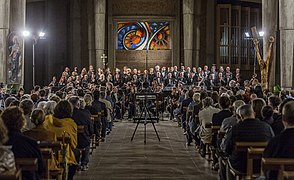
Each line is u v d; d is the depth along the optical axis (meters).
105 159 10.58
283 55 18.17
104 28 27.25
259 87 15.46
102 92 15.36
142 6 27.84
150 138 14.22
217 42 28.95
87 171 9.20
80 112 8.88
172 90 20.44
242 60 29.81
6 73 17.70
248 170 5.91
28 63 29.84
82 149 8.83
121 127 17.22
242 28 29.86
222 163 7.39
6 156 4.14
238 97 10.12
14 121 4.98
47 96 12.67
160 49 28.03
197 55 28.02
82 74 22.88
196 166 9.72
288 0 17.98
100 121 12.58
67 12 28.95
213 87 20.25
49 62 29.30
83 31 28.28
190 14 27.12
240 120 6.70
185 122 14.57
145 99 15.12
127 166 9.73
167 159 10.58
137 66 28.02
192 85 21.88
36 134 6.16
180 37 28.09
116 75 23.20
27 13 29.97
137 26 28.08
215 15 29.05
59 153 6.90
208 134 9.67
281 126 6.96
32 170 4.71
